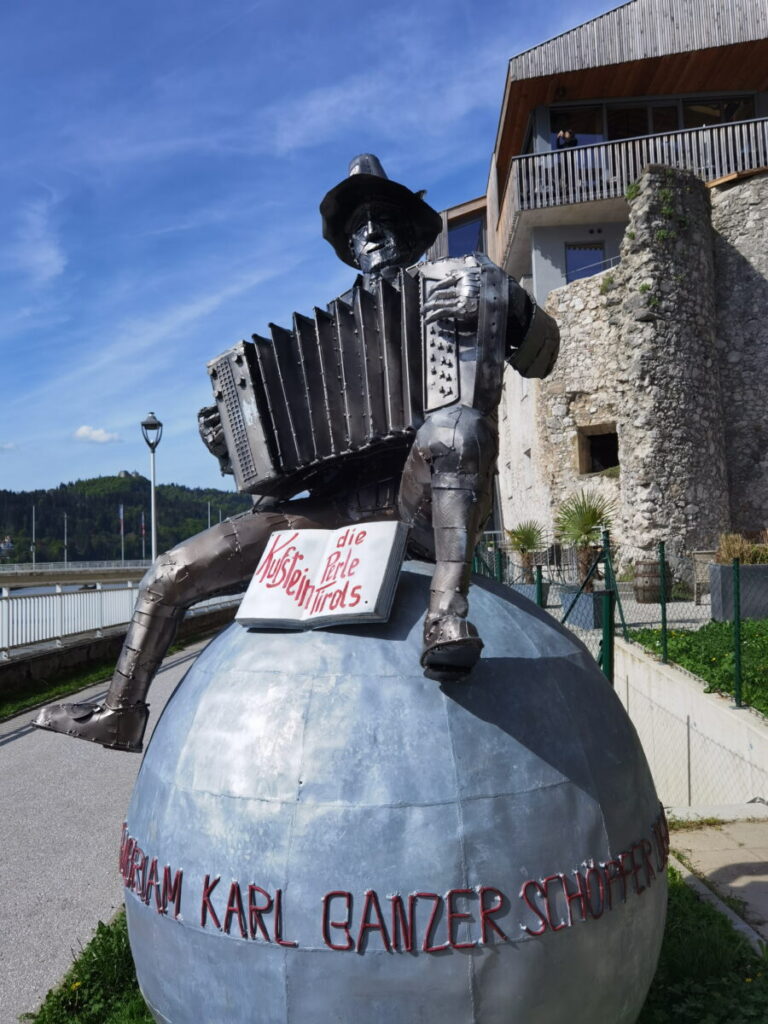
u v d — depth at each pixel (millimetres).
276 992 2299
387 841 2303
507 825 2379
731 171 21672
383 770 2367
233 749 2506
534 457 24125
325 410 3105
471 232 34312
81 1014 4426
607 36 21828
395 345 3000
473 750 2430
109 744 3086
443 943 2264
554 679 2709
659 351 18578
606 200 21812
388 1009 2262
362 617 2592
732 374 20109
